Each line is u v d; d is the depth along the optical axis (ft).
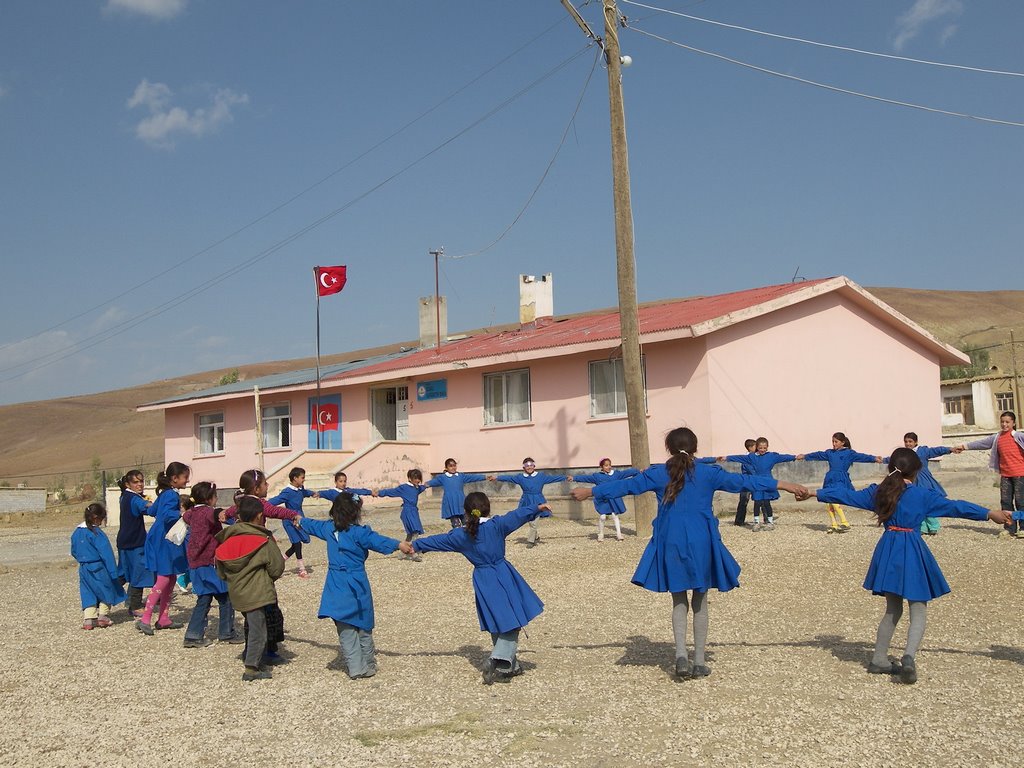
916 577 21.66
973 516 21.74
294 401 96.22
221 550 25.46
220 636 30.78
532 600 23.81
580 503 66.80
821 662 23.82
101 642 31.45
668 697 21.30
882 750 17.39
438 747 18.84
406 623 32.32
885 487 22.36
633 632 28.60
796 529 49.62
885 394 74.79
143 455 256.73
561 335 75.15
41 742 20.39
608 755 17.85
